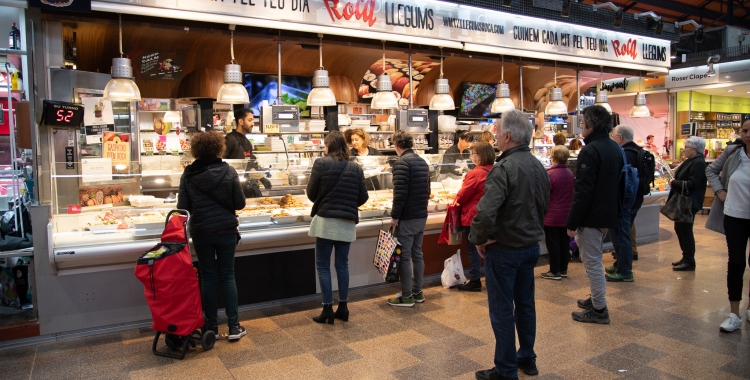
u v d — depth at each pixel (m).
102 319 3.73
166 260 3.18
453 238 4.40
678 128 13.30
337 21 5.12
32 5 3.63
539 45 6.79
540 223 2.83
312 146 7.76
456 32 5.98
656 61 8.33
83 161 3.76
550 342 3.45
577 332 3.64
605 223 3.69
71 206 3.69
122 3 4.02
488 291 2.85
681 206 5.35
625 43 7.82
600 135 3.78
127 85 4.12
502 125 2.81
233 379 2.95
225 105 8.14
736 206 3.53
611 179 3.67
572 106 11.14
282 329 3.80
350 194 3.83
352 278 4.77
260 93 7.33
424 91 9.03
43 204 3.57
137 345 3.50
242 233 4.05
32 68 3.70
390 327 3.81
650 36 8.16
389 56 7.67
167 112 7.41
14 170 4.05
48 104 3.64
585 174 3.67
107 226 3.65
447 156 5.66
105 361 3.23
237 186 3.51
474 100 9.38
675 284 4.88
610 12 7.59
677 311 4.07
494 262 2.79
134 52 5.83
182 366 3.14
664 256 6.16
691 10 15.30
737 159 3.59
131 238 3.70
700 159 5.32
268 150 7.31
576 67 8.10
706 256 6.12
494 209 2.65
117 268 3.76
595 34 7.41
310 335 3.66
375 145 8.93
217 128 7.59
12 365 3.17
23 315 3.71
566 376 2.92
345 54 7.43
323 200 3.82
